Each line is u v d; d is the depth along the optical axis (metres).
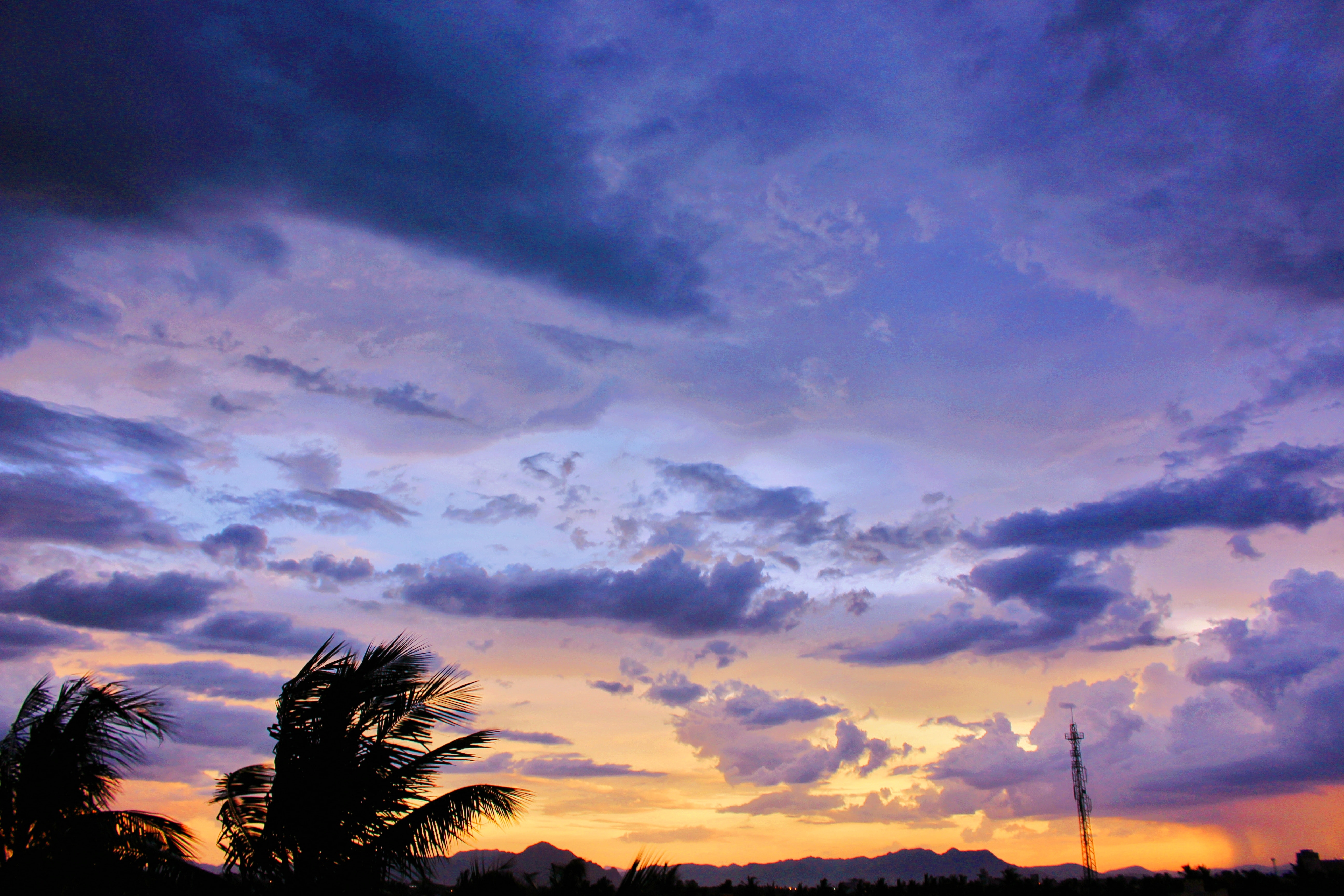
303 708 13.76
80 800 13.41
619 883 14.94
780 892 76.06
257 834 13.45
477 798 13.60
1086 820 72.88
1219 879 53.62
